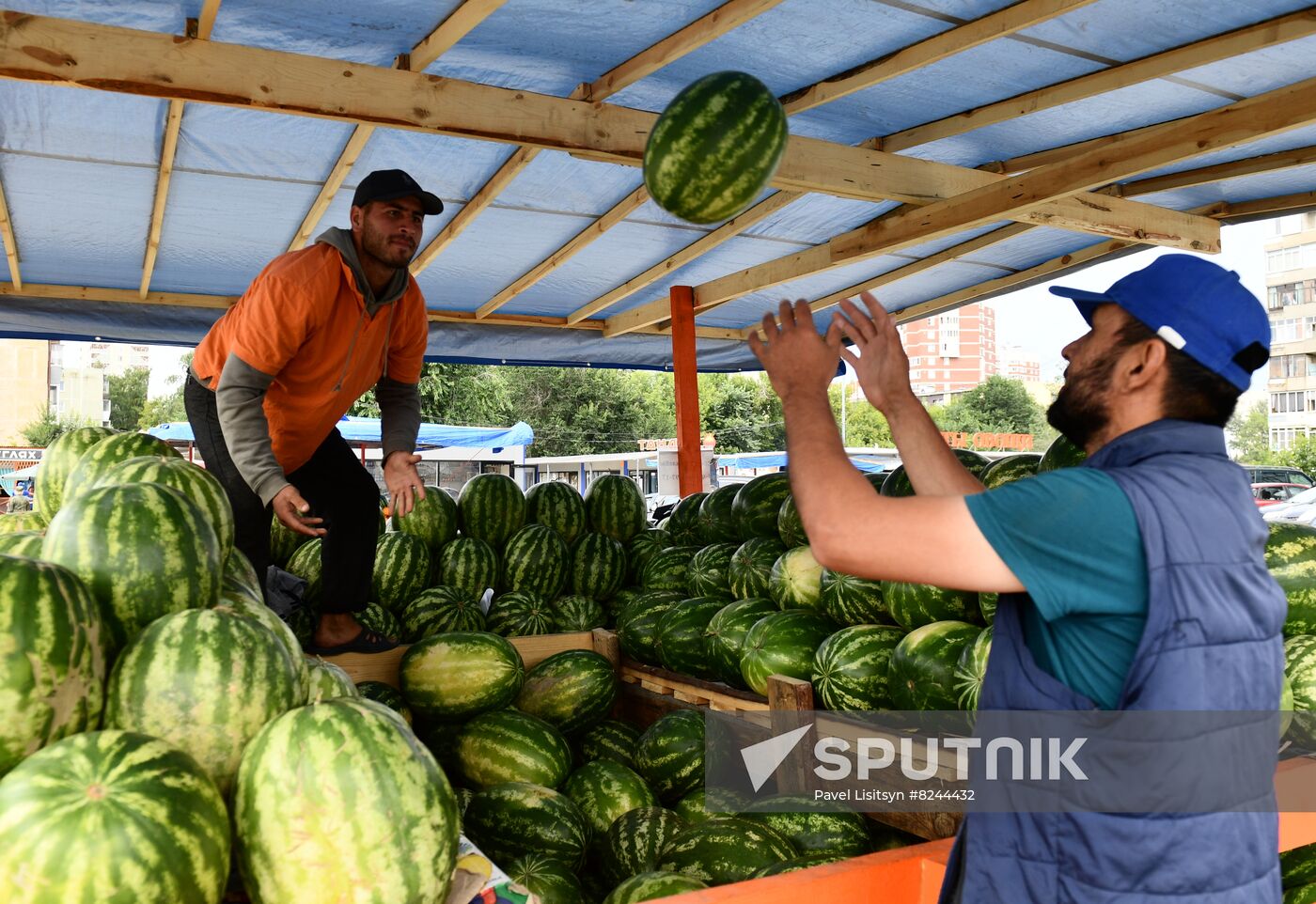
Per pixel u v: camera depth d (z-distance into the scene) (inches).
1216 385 57.5
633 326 364.5
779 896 70.9
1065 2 159.3
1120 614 52.6
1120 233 249.0
